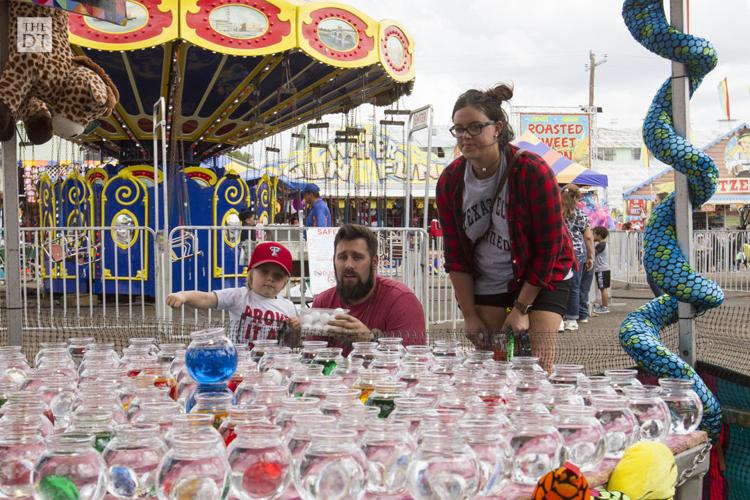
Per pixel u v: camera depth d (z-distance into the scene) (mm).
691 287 3576
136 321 6312
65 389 2336
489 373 2609
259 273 4719
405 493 1828
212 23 10555
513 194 4008
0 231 13617
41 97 4391
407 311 4227
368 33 11469
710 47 3607
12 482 1708
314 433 1712
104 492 1646
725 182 33031
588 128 27969
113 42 10391
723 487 3270
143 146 15906
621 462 2148
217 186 13492
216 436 1688
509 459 1915
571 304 10836
